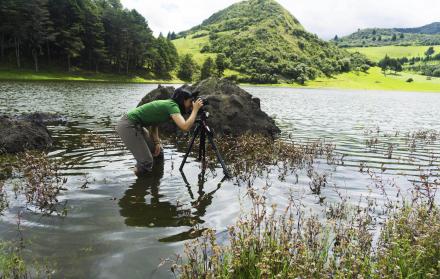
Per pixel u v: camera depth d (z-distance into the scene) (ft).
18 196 21.29
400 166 32.63
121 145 36.78
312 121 71.05
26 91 131.95
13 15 257.14
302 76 552.41
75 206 20.06
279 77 547.90
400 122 77.77
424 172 30.42
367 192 24.12
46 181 23.86
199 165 29.86
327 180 26.86
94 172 26.81
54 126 49.98
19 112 66.39
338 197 22.80
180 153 34.53
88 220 18.22
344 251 13.88
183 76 451.12
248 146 36.47
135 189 23.27
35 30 270.05
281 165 31.19
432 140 49.70
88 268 13.66
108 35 345.31
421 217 16.75
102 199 21.30
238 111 46.24
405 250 14.02
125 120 26.17
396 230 15.94
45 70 289.94
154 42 424.46
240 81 511.40
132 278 13.07
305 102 145.28
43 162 26.81
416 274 12.89
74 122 55.01
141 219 18.53
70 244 15.60
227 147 37.65
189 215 19.21
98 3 417.08
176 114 25.70
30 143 34.50
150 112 26.09
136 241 16.03
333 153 37.88
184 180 25.50
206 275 12.26
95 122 55.77
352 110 110.73
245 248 13.79
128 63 382.42
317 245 14.57
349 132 55.98
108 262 14.14
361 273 12.27
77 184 23.93
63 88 166.09
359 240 15.29
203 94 49.44
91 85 217.15
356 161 34.19
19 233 16.52
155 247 15.48
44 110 71.72
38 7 265.75
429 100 232.53
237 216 19.12
